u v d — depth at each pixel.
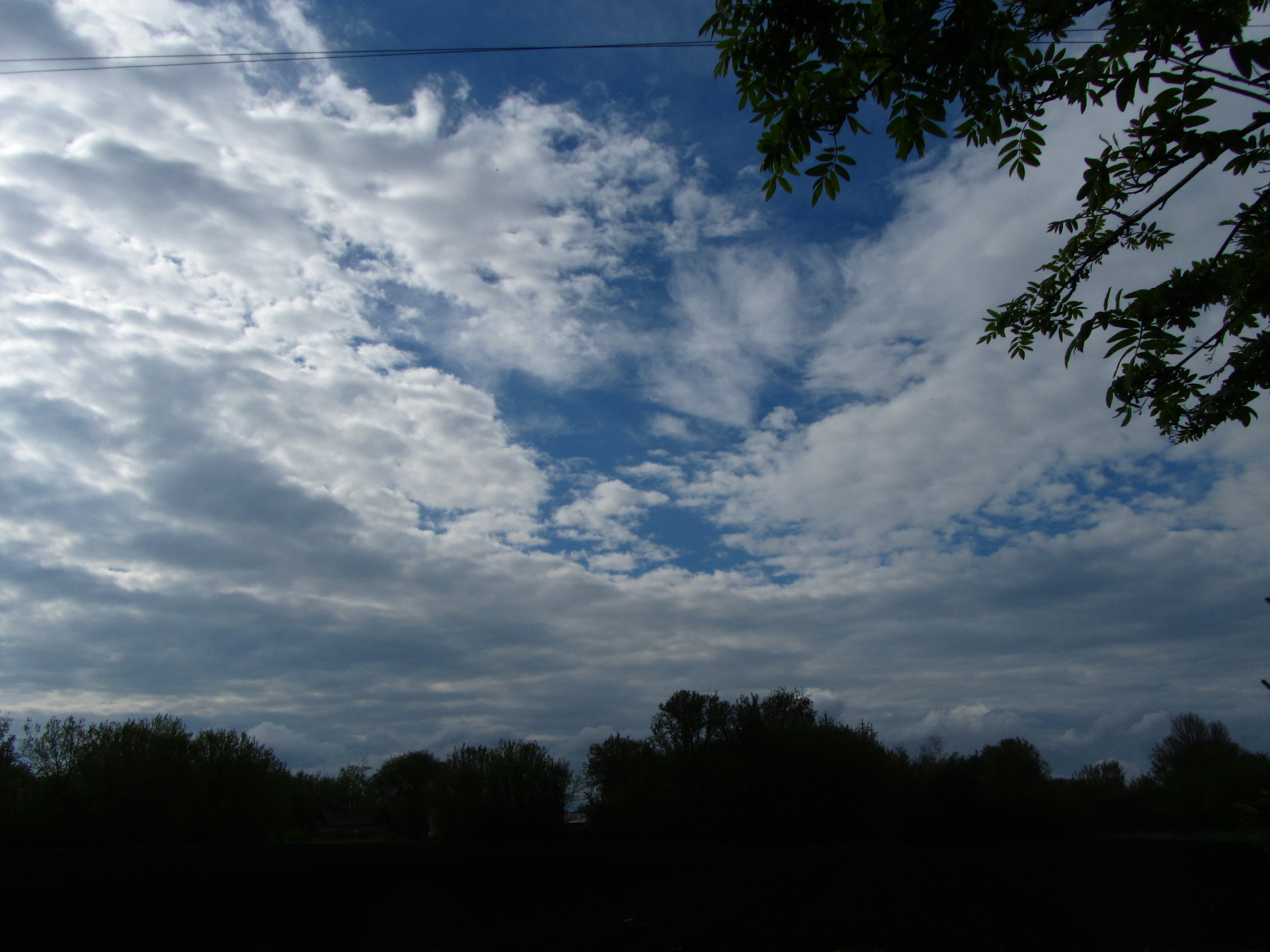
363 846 61.28
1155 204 4.00
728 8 3.89
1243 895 23.22
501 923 17.42
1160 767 88.56
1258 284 4.05
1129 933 15.79
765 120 4.20
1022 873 30.83
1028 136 3.93
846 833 59.78
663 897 22.59
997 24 3.43
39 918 18.62
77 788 55.72
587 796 68.00
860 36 3.79
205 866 35.59
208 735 66.69
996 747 89.62
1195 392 4.59
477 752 68.44
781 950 13.79
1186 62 3.11
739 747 64.50
